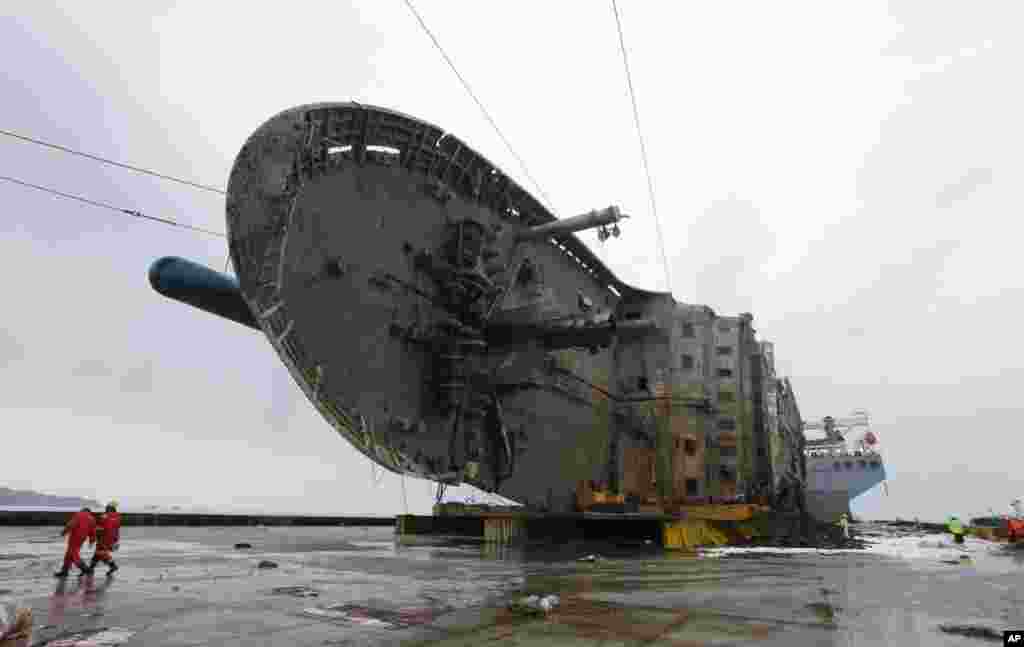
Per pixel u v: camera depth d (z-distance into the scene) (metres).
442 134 29.75
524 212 36.41
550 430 37.78
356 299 25.19
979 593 13.65
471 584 13.95
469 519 33.75
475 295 29.86
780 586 14.48
